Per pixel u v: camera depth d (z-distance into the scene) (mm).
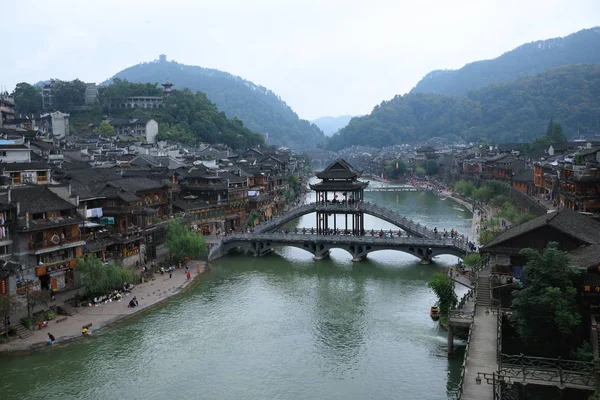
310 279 96875
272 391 55281
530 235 62562
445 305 70562
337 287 91438
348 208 114188
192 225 119438
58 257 79188
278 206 177250
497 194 183750
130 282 86938
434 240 102875
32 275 74438
